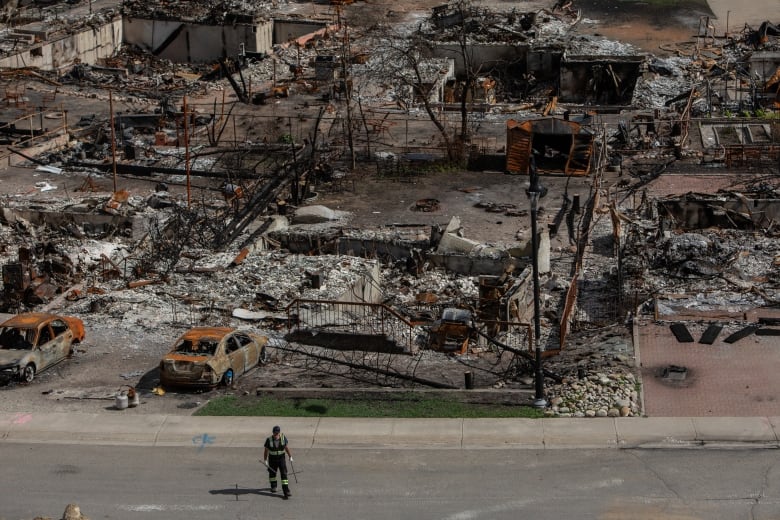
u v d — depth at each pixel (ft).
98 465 270.46
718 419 280.92
